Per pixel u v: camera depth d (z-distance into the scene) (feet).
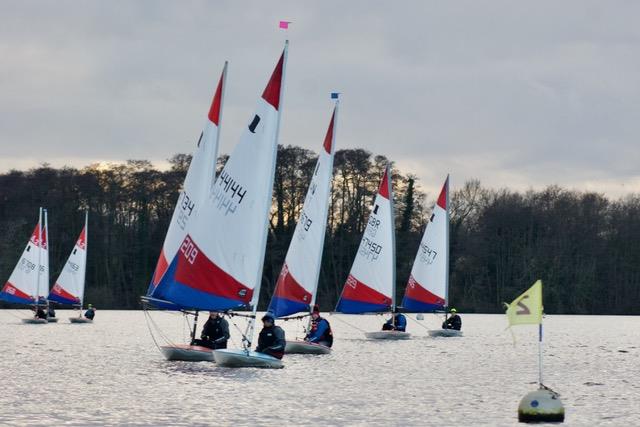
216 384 142.82
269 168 160.45
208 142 179.11
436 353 222.48
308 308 210.38
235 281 159.12
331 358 197.67
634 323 459.32
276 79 161.99
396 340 269.23
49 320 383.86
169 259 177.27
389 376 164.04
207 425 109.09
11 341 258.57
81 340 264.52
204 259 159.74
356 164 504.02
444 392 142.51
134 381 148.05
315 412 119.24
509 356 219.00
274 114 160.97
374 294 248.93
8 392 136.15
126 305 525.75
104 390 137.39
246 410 119.55
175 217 178.29
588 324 446.19
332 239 506.48
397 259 494.18
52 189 524.11
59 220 522.88
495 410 123.54
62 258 522.47
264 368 164.04
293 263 210.38
